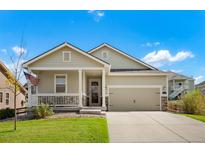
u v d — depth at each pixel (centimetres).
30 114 2073
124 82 2669
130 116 1920
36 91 2294
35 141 1047
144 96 2656
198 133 1309
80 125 1393
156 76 2664
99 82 2725
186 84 4362
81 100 2211
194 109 2228
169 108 2539
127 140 1148
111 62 2916
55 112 2139
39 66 2223
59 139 1072
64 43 2217
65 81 2433
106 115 1975
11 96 3244
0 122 1770
